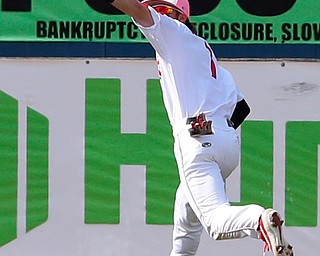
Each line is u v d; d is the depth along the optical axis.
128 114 24.86
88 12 24.81
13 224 24.81
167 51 19.42
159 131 24.84
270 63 24.70
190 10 24.75
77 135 24.83
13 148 24.81
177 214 21.09
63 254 24.80
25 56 24.80
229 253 24.75
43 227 24.80
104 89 24.84
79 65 24.81
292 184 24.75
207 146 19.09
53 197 24.81
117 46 24.80
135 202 24.83
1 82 24.77
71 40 24.83
